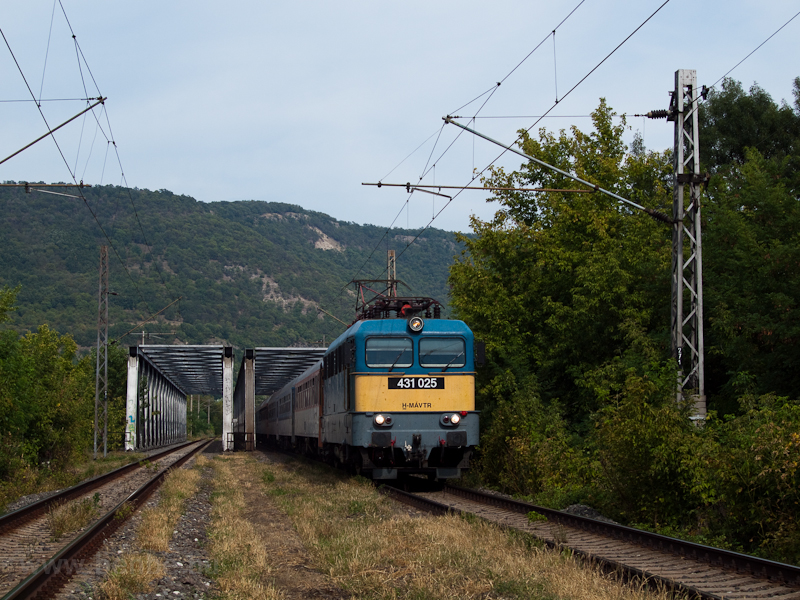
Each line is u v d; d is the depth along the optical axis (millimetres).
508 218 25312
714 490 10242
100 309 36344
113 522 10531
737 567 7590
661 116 14961
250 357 46281
